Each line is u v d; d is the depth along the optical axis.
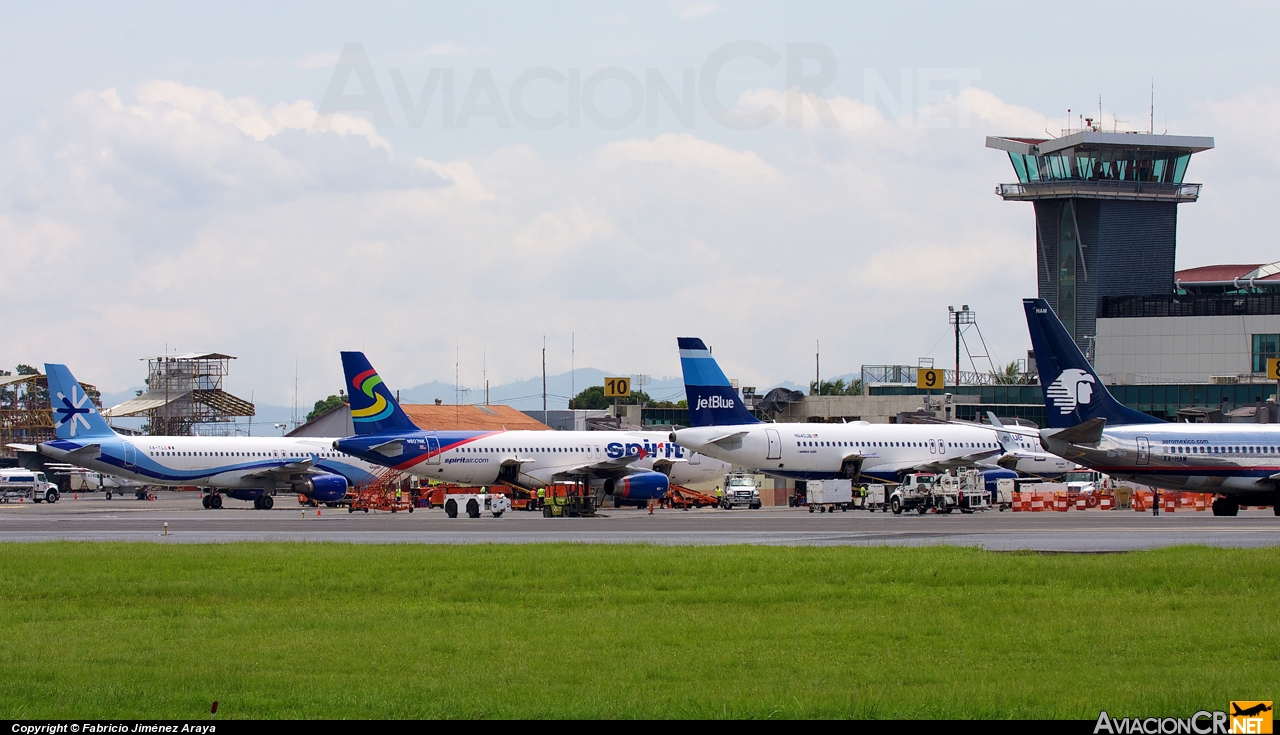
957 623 51.53
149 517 150.75
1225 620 52.03
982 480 160.88
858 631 49.44
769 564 73.88
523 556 80.06
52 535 109.56
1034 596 60.66
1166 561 73.44
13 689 38.78
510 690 38.47
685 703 36.47
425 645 46.50
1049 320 135.25
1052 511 162.12
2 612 56.59
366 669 42.03
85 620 54.06
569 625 51.47
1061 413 135.00
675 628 50.44
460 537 104.75
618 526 123.06
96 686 39.06
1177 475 133.50
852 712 35.22
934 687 38.97
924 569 70.88
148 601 60.62
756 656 44.28
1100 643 46.94
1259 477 133.62
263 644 46.94
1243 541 94.44
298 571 72.00
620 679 40.25
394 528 120.75
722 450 164.12
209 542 96.31
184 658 44.12
